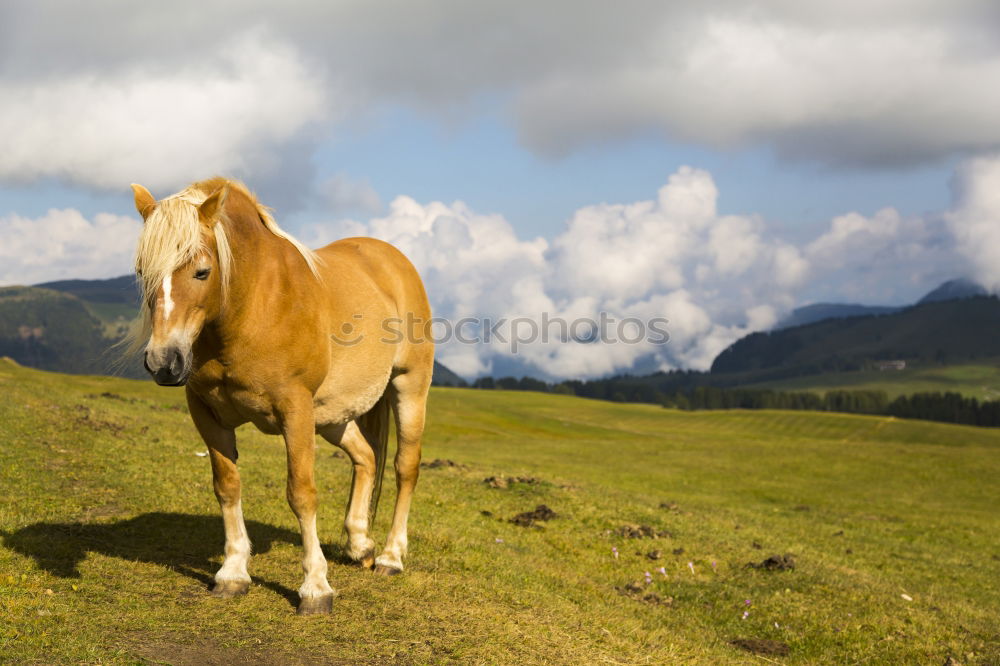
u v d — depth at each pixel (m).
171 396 39.09
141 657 4.09
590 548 10.56
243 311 4.83
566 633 5.77
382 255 6.80
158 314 4.30
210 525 7.45
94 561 5.68
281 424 5.20
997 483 31.31
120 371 4.57
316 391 5.46
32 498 7.64
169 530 7.05
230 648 4.43
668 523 12.81
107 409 16.91
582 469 29.22
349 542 6.55
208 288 4.51
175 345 4.31
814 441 51.91
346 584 5.84
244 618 4.92
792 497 26.00
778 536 14.42
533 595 6.76
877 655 7.54
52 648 3.96
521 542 9.93
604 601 7.76
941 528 19.84
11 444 10.22
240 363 4.93
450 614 5.53
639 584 9.20
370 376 5.98
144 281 4.41
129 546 6.31
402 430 6.81
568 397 136.50
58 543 5.95
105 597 4.94
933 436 109.44
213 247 4.54
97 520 7.04
